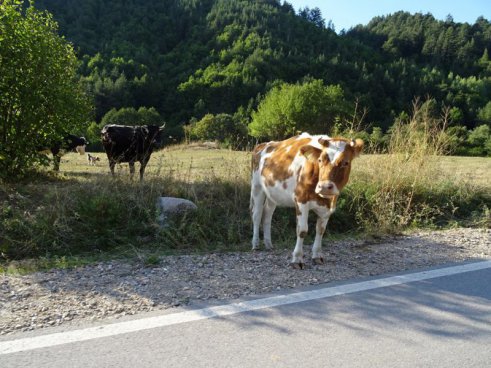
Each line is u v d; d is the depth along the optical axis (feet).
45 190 30.45
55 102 34.73
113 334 12.51
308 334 12.70
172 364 10.98
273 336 12.53
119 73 296.71
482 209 34.04
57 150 43.45
